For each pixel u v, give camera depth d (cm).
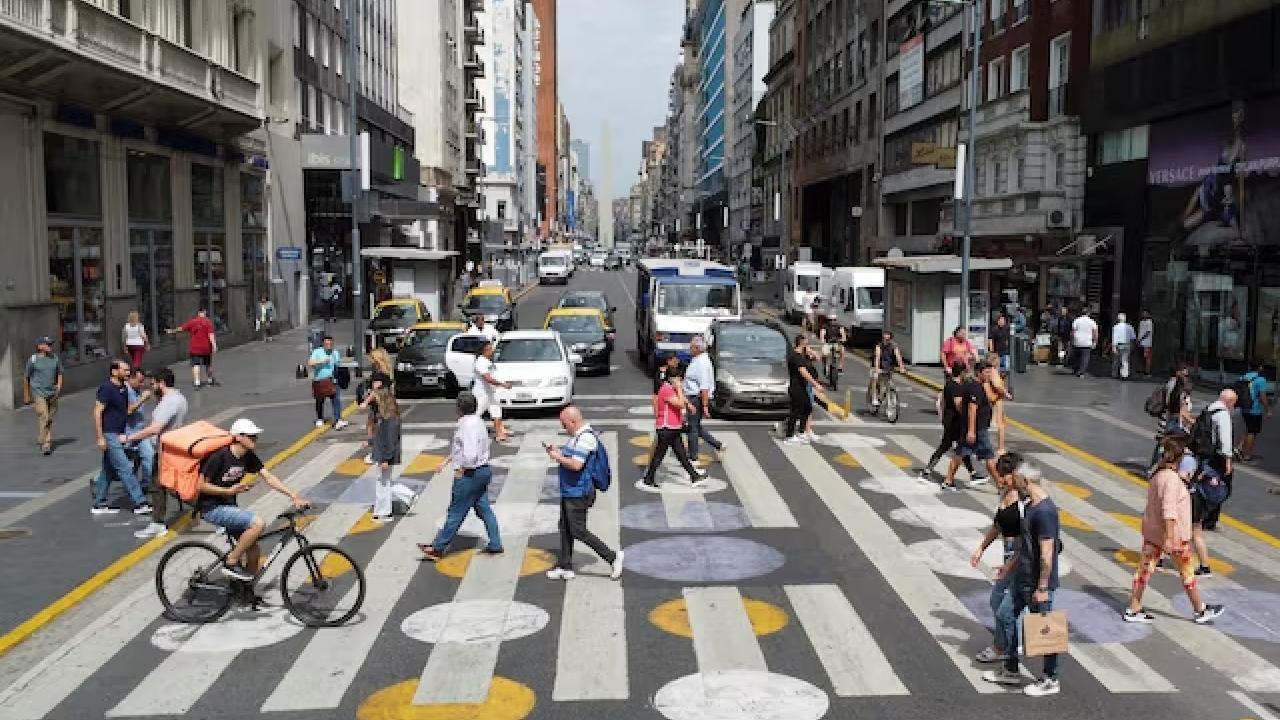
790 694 752
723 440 1775
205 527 1198
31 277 2077
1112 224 3025
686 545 1137
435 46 6738
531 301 6106
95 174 2378
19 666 808
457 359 2259
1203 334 2603
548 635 869
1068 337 3012
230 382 2488
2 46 1789
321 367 1869
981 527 1218
